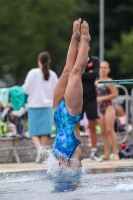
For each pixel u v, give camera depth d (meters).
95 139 19.89
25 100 21.34
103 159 20.19
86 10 68.75
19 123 22.45
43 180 11.83
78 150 12.52
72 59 12.76
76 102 12.38
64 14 74.94
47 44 75.31
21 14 73.94
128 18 68.38
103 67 20.22
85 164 16.31
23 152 20.59
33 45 73.88
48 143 21.98
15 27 74.19
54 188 10.68
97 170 13.27
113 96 20.00
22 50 74.12
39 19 74.00
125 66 58.78
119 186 10.70
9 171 14.01
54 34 74.94
